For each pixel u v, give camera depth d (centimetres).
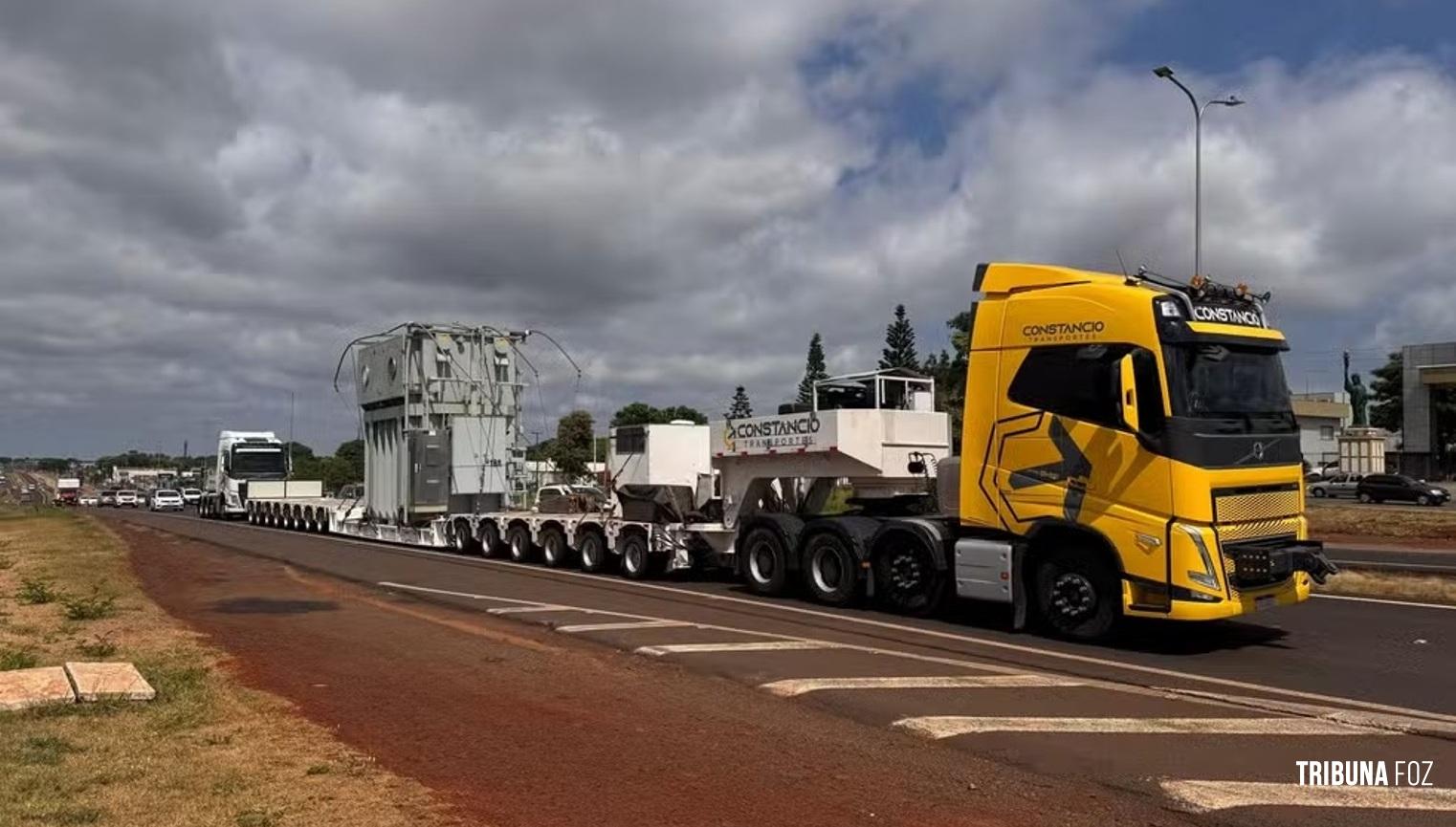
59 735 718
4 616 1311
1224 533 1091
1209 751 705
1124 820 575
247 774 640
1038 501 1201
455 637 1189
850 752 706
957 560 1281
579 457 5422
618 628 1248
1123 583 1116
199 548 2662
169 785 614
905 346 6606
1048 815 584
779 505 1698
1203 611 1063
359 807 584
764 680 935
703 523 1830
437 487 2616
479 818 570
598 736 750
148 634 1188
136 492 8575
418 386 2639
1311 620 1322
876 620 1342
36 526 3741
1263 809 591
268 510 3859
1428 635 1216
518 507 2675
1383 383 8138
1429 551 2555
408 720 796
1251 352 1173
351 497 3362
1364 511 3525
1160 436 1093
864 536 1445
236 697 862
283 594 1630
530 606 1470
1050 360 1199
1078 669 1005
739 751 710
